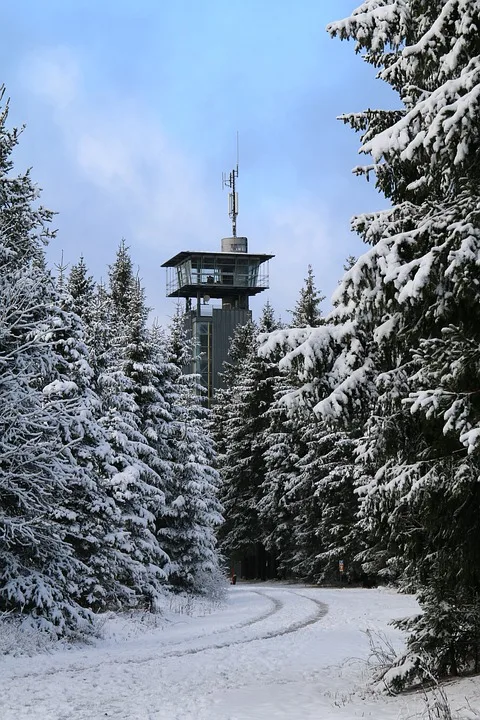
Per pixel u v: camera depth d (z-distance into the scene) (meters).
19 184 21.42
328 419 11.23
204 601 36.75
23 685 13.66
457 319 10.27
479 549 10.65
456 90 9.91
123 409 34.28
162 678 14.51
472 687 10.66
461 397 9.58
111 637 22.45
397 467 10.99
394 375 11.04
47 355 22.03
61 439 23.25
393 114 12.98
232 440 64.12
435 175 10.73
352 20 12.05
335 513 47.31
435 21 10.68
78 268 29.86
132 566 27.64
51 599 20.41
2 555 20.38
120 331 38.88
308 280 57.09
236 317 102.62
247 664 16.36
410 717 9.58
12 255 20.84
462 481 9.88
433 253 9.78
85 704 11.58
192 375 46.78
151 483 36.75
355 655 17.48
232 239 108.19
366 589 44.31
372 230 11.46
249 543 61.56
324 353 11.42
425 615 11.71
